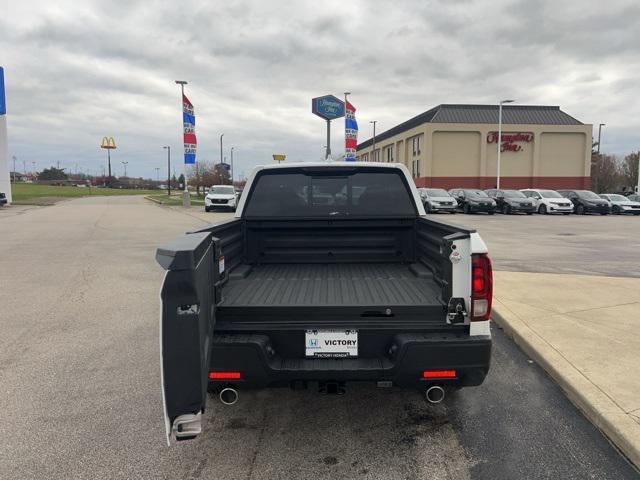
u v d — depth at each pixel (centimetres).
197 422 245
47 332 576
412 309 313
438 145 5191
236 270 425
